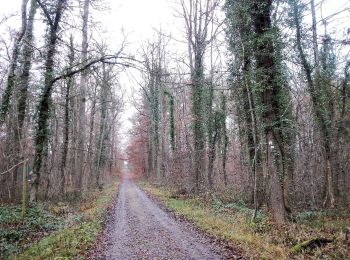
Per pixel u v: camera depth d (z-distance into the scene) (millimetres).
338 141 22156
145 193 32188
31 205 16875
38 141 17969
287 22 15781
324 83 19719
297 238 11461
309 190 23484
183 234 12703
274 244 11094
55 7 17562
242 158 25188
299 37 16125
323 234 12461
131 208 20859
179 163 30703
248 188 22031
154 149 49938
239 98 19938
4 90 20188
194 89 25750
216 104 28141
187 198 24812
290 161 19734
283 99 16109
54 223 14883
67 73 16406
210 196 22625
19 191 22031
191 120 27172
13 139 21359
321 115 20203
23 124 21328
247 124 19453
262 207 18016
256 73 15469
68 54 18188
